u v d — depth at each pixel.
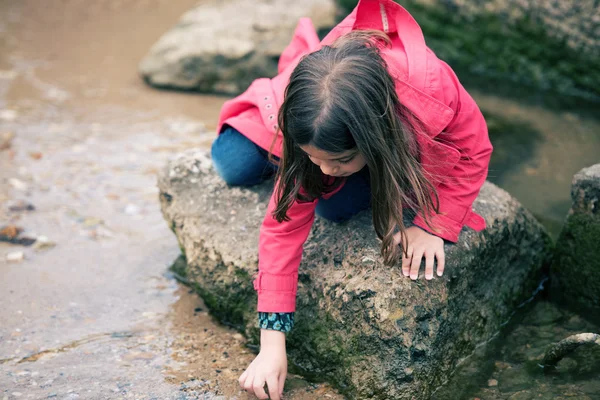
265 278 1.87
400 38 1.82
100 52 4.74
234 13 4.41
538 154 3.22
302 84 1.55
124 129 3.68
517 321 2.23
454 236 1.89
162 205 2.49
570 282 2.29
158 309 2.30
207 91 4.21
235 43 4.18
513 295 2.26
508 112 3.70
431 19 4.31
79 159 3.35
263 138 2.13
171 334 2.16
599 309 2.23
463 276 1.96
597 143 3.32
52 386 1.91
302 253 2.04
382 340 1.79
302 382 1.96
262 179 2.34
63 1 5.64
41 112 3.84
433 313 1.83
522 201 2.82
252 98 2.19
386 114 1.57
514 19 3.98
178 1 5.57
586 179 2.13
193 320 2.24
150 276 2.49
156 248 2.67
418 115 1.70
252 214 2.28
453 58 4.32
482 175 1.88
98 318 2.24
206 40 4.23
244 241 2.19
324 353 1.95
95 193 3.06
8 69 4.40
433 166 1.80
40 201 2.97
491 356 2.06
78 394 1.87
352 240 1.99
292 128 1.56
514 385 1.92
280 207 1.79
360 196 2.03
